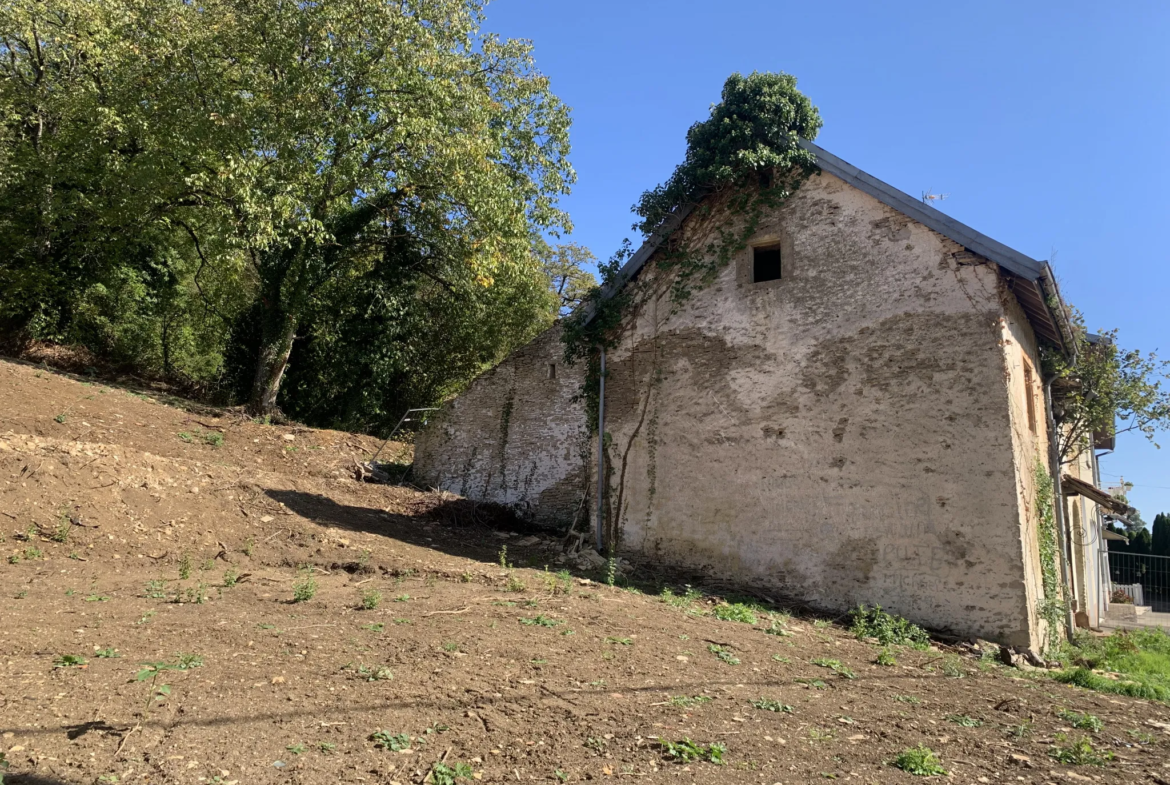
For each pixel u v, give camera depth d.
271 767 3.45
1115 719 5.88
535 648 5.75
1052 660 8.77
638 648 6.16
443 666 5.10
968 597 8.77
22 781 3.06
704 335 11.28
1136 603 27.69
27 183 18.14
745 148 11.04
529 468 13.80
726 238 11.38
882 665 6.97
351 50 15.71
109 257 19.30
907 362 9.60
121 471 8.78
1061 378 12.34
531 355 14.27
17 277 17.59
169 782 3.22
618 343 12.11
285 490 11.07
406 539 10.47
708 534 10.64
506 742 4.04
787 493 10.15
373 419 21.72
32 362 17.17
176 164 16.33
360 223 18.56
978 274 9.37
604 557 11.24
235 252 15.51
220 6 16.50
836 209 10.52
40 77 19.08
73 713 3.78
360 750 3.73
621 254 12.21
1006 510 8.72
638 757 4.02
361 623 5.99
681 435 11.18
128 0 16.78
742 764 4.05
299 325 20.20
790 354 10.48
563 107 19.09
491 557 10.47
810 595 9.73
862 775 4.07
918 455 9.34
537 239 22.75
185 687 4.27
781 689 5.66
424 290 22.31
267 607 6.31
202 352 21.17
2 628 5.01
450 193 17.03
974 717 5.53
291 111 15.08
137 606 5.97
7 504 7.55
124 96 16.45
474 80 18.20
